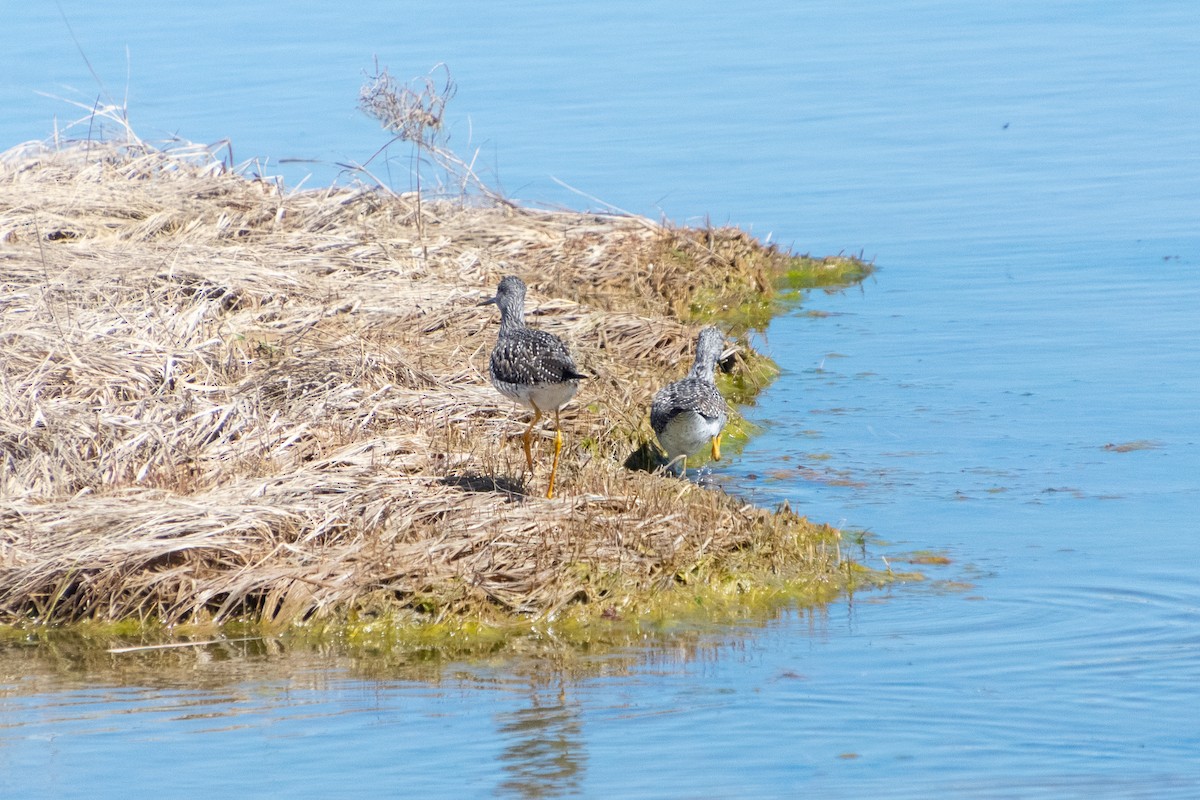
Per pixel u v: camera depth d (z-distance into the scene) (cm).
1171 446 1664
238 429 1486
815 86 3478
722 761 998
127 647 1215
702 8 4322
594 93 3375
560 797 952
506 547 1300
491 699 1105
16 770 989
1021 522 1461
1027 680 1120
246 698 1112
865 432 1748
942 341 2095
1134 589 1290
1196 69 3572
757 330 2180
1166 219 2622
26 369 1545
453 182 2556
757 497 1543
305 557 1295
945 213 2708
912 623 1238
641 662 1173
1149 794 947
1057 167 2931
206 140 2825
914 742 1027
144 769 991
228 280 1816
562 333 1877
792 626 1243
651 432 1670
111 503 1339
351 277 1941
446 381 1648
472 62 3609
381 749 1021
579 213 2480
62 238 1989
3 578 1273
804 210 2719
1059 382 1897
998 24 4109
